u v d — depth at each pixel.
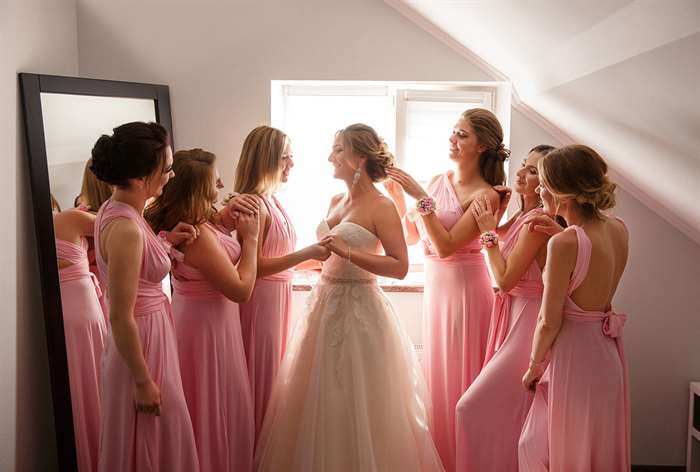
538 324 2.37
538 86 2.98
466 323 2.96
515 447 2.70
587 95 2.56
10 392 2.65
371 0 3.32
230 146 3.41
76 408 2.86
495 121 2.98
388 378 2.71
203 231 2.48
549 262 2.29
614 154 3.04
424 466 2.75
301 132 3.67
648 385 3.52
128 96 3.16
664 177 2.79
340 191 3.70
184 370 2.59
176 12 3.34
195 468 2.36
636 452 3.56
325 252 2.71
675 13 1.58
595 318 2.32
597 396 2.30
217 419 2.60
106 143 2.16
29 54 2.83
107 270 2.20
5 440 2.62
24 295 2.77
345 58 3.35
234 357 2.67
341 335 2.69
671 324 3.47
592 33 2.05
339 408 2.63
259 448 2.84
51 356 2.75
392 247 2.73
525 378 2.45
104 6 3.33
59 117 2.85
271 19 3.34
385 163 2.84
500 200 2.99
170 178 2.46
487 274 3.05
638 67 1.98
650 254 3.44
